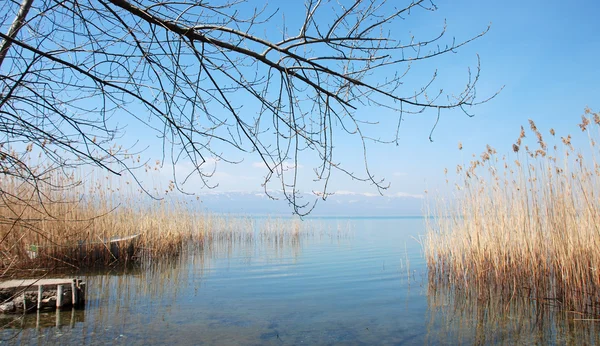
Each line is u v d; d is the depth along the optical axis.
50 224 10.99
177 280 11.77
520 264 9.16
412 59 2.85
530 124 8.80
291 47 2.77
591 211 7.80
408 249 21.06
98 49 2.76
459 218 10.44
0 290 7.57
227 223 29.42
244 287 10.91
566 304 8.05
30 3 2.67
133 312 8.04
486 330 6.99
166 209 18.50
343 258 17.25
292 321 7.66
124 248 14.00
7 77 2.44
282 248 21.48
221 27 2.68
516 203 9.41
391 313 8.23
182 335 6.70
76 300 8.27
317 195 3.11
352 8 2.66
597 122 7.64
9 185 5.68
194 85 2.72
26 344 6.09
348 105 2.97
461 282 10.15
